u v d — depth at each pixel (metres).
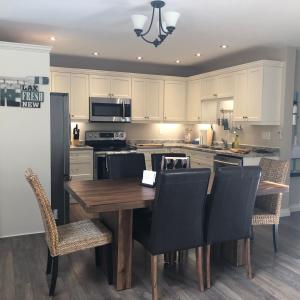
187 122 6.62
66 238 2.60
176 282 2.86
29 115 3.89
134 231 2.80
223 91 5.47
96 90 5.88
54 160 4.18
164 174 2.33
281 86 4.79
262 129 5.14
